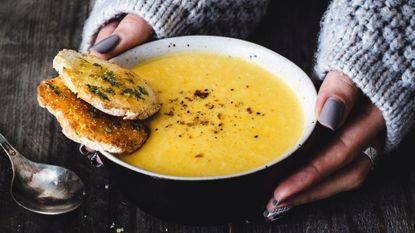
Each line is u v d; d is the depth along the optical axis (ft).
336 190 1.62
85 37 1.92
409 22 1.59
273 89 1.62
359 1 1.61
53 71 2.01
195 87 1.63
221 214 1.43
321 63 1.61
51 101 1.47
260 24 2.17
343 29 1.62
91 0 2.27
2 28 2.18
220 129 1.50
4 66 2.02
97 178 1.68
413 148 1.81
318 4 2.27
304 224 1.59
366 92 1.56
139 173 1.34
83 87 1.43
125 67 1.66
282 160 1.35
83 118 1.44
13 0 2.31
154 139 1.48
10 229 1.55
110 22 1.86
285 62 1.64
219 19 1.88
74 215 1.59
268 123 1.52
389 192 1.68
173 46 1.70
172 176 1.31
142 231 1.56
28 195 1.62
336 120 1.47
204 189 1.32
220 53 1.72
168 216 1.46
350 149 1.58
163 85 1.63
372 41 1.57
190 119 1.53
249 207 1.44
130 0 1.76
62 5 2.29
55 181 1.65
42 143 1.77
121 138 1.43
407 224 1.60
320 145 1.58
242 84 1.63
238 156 1.44
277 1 2.28
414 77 1.58
